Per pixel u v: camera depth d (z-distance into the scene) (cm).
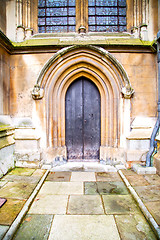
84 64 420
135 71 411
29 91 413
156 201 255
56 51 404
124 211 242
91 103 454
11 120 410
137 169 367
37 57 411
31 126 405
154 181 326
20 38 419
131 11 435
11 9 421
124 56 410
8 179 335
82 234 198
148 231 203
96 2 450
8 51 401
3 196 270
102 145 443
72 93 453
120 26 452
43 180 335
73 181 340
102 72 414
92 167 414
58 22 451
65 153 441
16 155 400
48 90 409
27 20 431
